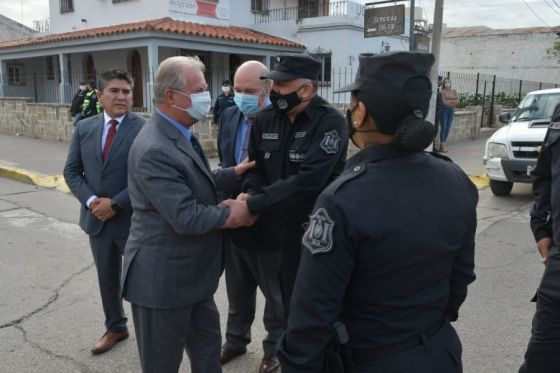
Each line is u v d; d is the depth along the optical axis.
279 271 2.99
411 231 1.47
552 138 2.25
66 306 4.11
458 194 1.62
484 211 7.25
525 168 7.37
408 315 1.54
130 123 3.31
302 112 2.68
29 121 14.93
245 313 3.30
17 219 6.74
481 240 5.82
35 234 6.07
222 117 3.54
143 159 2.28
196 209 2.32
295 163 2.70
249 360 3.36
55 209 7.28
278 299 3.11
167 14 16.86
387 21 9.53
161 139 2.32
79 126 3.37
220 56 19.02
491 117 18.44
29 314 3.96
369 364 1.55
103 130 3.31
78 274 4.81
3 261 5.12
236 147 3.43
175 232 2.38
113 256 3.34
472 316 3.88
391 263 1.47
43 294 4.34
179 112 2.37
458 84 23.52
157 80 2.36
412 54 1.48
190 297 2.46
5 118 15.98
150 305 2.41
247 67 3.12
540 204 2.41
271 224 2.87
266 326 3.19
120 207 3.20
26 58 21.12
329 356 1.58
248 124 3.36
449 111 11.98
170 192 2.25
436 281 1.58
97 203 3.20
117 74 3.23
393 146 1.55
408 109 1.49
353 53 17.61
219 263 2.62
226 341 3.37
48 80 22.14
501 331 3.65
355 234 1.44
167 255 2.39
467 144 13.69
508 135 7.64
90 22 19.72
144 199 2.38
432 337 1.58
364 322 1.55
